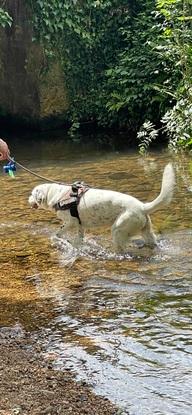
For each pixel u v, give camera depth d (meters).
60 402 3.86
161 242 6.77
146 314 5.10
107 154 12.27
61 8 15.30
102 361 4.39
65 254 6.64
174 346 4.54
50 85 15.93
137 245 6.73
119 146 13.17
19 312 5.30
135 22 15.70
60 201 6.80
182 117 12.10
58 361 4.43
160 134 13.82
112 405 3.82
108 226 7.09
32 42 15.63
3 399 3.89
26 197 8.88
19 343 4.74
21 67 15.94
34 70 15.80
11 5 15.44
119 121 15.17
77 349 4.59
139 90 14.22
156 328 4.84
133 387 4.03
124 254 6.52
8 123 16.69
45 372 4.27
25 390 4.01
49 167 11.17
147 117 14.23
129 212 6.41
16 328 5.00
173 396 3.90
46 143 14.29
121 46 16.08
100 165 11.08
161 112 13.75
